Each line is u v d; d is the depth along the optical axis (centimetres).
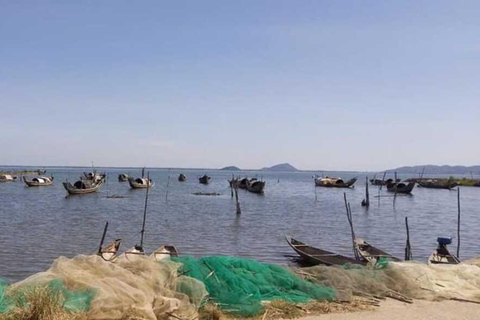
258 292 1155
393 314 1109
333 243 3095
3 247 2638
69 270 995
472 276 1423
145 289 1000
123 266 1126
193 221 4159
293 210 5384
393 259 2075
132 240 3061
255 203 6338
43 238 3003
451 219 4678
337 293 1231
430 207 6075
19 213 4553
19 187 9156
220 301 1082
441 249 2197
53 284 905
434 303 1218
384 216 4881
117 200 6388
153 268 1103
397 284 1308
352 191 9669
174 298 997
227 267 1226
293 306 1119
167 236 3259
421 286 1315
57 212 4706
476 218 4778
